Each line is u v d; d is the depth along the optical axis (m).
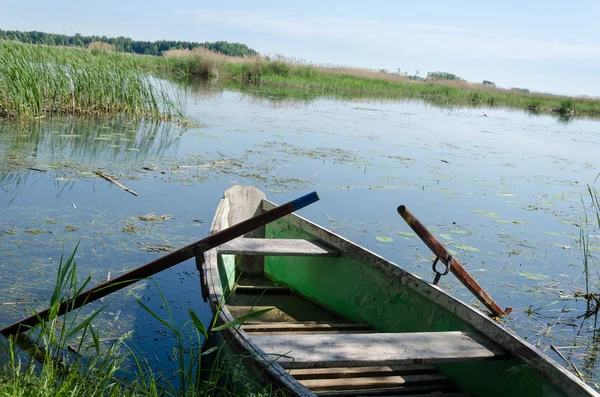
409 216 4.23
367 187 9.02
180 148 10.61
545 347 4.59
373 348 3.05
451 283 5.63
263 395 2.62
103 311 4.35
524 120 29.31
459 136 17.73
